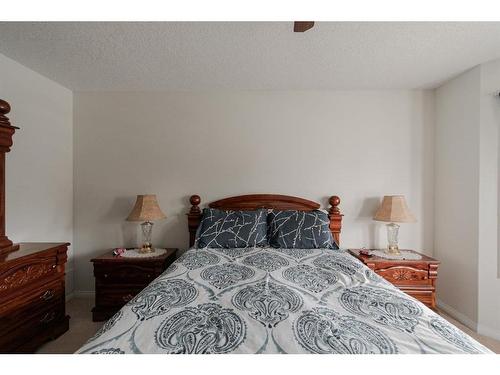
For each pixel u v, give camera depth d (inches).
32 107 86.4
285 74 88.2
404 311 42.7
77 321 86.0
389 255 90.0
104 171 104.1
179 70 85.4
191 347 32.9
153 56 76.0
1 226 66.2
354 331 36.3
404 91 101.4
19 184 83.1
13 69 79.6
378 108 101.8
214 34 64.6
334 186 102.3
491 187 80.7
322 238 86.2
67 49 72.5
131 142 104.1
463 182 87.3
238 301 45.3
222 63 80.3
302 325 37.7
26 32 64.1
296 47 70.5
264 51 72.9
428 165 101.2
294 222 89.4
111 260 86.9
